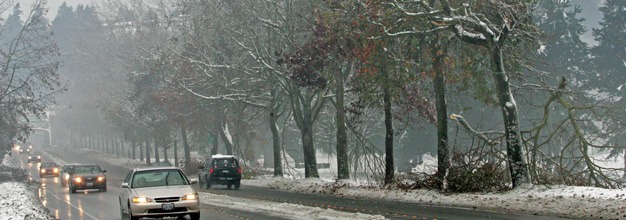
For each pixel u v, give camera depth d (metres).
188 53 54.06
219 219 21.75
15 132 67.69
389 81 33.22
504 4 27.86
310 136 49.16
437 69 32.03
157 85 71.31
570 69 72.75
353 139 66.31
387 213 22.84
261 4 47.41
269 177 56.62
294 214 22.30
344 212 21.98
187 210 20.70
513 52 32.56
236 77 53.91
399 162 79.25
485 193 28.69
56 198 36.88
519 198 25.77
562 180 30.45
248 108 63.69
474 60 32.28
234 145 65.75
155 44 67.50
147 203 20.44
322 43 37.91
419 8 32.03
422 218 20.84
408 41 31.38
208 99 55.06
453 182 29.91
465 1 30.55
